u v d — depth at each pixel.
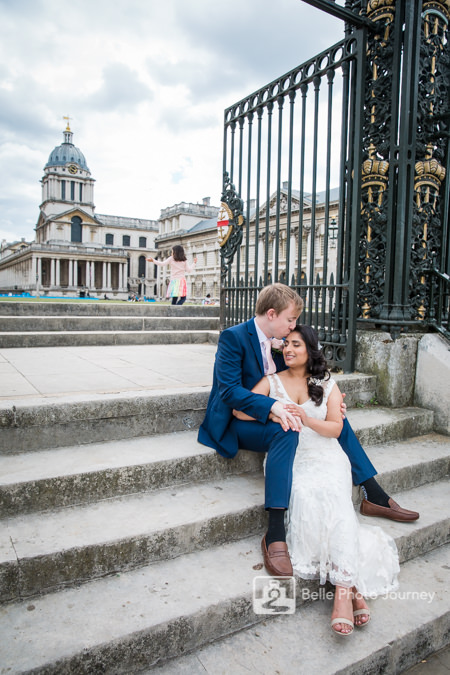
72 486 2.28
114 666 1.65
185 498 2.44
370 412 3.75
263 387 2.61
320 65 4.39
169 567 2.09
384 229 4.05
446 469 3.29
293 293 2.61
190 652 1.81
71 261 90.31
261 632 1.93
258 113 5.18
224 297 5.98
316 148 4.44
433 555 2.60
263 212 17.41
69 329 6.48
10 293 90.25
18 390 3.08
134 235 107.38
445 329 4.10
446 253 4.32
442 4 4.09
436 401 3.80
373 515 2.69
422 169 4.03
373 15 4.08
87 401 2.71
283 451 2.30
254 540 2.36
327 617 2.05
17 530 2.04
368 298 4.20
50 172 102.50
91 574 1.97
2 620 1.71
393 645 1.90
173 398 3.00
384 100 4.05
